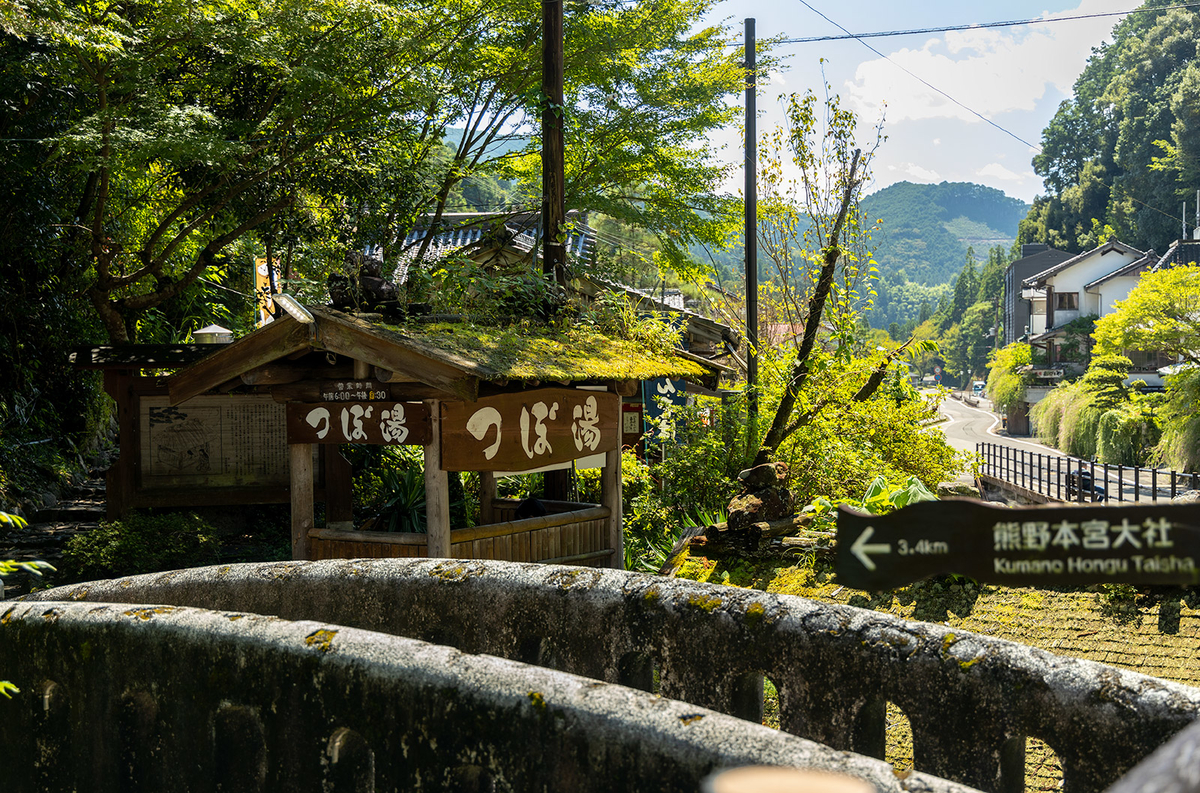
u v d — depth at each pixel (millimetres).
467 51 11656
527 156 13789
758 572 5047
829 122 7879
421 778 2438
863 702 2895
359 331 5328
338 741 2602
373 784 2543
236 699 2707
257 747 2711
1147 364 37562
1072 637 3781
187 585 4016
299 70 9297
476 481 10086
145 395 9711
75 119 10461
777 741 2004
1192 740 765
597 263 11359
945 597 4227
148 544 8398
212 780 2738
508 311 6977
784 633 3023
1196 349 26031
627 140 13078
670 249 13820
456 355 5277
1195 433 23609
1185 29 56438
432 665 2449
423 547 5613
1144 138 55125
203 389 5797
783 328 11953
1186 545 1202
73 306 12859
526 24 11664
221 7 10023
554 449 6273
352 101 10523
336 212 12008
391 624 3715
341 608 3799
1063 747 2555
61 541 9070
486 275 6824
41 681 3004
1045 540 1254
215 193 11516
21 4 8039
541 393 6145
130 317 13633
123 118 8906
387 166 11898
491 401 5719
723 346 13805
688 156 13508
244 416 9852
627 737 2143
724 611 3137
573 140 13039
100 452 13516
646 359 6988
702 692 3166
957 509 1289
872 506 5305
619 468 7066
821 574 4828
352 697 2537
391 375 5395
